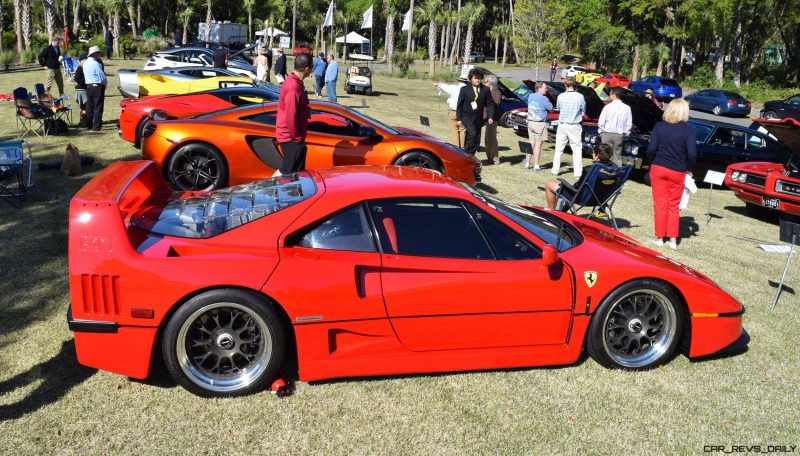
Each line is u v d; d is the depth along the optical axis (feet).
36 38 137.28
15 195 24.07
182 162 25.45
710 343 14.07
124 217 13.15
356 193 12.50
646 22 188.24
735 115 109.50
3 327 14.56
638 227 27.61
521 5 150.20
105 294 11.27
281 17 271.08
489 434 11.34
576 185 24.61
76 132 39.55
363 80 82.69
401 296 12.13
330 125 26.23
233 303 11.44
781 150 41.75
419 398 12.37
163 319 11.41
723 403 12.82
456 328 12.60
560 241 13.71
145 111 32.40
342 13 267.80
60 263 18.56
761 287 20.70
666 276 13.34
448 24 222.48
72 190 26.35
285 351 12.09
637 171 40.40
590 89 52.95
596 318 13.26
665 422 12.03
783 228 18.31
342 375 12.38
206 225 12.37
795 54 157.69
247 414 11.56
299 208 12.26
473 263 12.55
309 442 10.87
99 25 241.14
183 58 68.95
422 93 95.30
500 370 13.60
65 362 13.12
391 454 10.66
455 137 41.47
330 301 11.80
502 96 63.00
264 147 26.02
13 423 11.01
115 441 10.65
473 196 13.16
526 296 12.68
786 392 13.43
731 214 33.04
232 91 34.01
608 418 12.04
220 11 266.36
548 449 11.02
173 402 11.84
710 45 172.24
